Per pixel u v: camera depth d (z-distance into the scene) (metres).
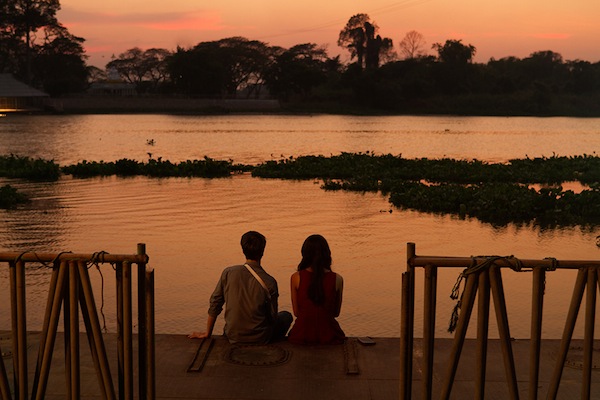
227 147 51.19
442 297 11.62
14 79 119.62
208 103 133.38
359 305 11.14
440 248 15.79
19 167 32.03
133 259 4.18
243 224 18.56
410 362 4.19
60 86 127.81
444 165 34.09
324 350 5.80
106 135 64.50
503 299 4.05
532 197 21.38
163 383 5.20
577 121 124.44
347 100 147.88
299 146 53.03
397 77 156.25
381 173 31.38
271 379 5.27
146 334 4.35
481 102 149.25
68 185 27.30
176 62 135.00
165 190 25.86
